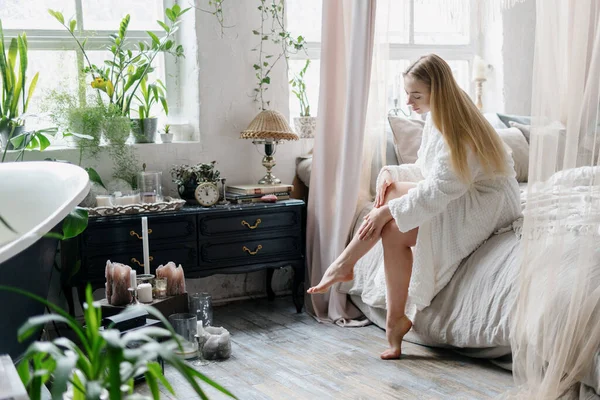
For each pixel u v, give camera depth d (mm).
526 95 4539
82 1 3725
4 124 3379
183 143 3807
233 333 3379
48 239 2518
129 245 3301
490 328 2682
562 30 2188
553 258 2260
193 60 3818
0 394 1296
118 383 976
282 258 3693
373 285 3301
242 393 2602
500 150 2896
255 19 3920
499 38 4473
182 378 2764
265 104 3990
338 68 3643
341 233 3537
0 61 3377
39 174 3002
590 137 2182
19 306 2322
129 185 3518
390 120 3785
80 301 3330
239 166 3969
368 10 3396
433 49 4457
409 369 2818
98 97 3588
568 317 2209
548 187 2275
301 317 3654
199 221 3467
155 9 3922
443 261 2898
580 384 2320
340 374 2783
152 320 2844
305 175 4000
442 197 2805
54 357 1054
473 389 2584
